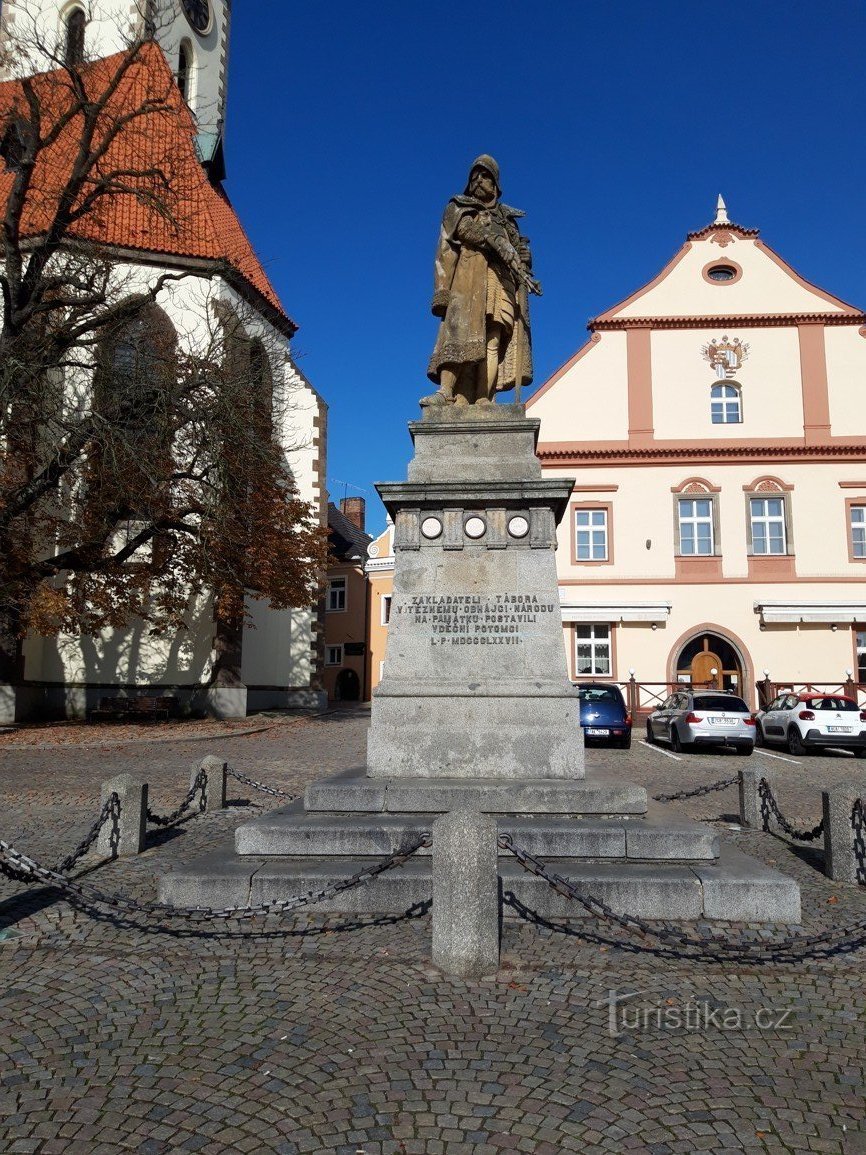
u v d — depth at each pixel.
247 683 27.31
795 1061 3.58
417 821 6.01
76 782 11.77
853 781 13.66
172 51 31.52
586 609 27.28
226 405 19.30
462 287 8.18
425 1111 3.14
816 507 27.52
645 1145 2.95
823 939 4.54
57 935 5.10
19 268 18.95
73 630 20.38
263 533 21.78
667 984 4.38
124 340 19.88
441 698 6.90
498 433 7.69
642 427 28.25
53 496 20.00
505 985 4.33
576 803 6.27
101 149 19.31
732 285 28.75
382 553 42.16
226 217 29.34
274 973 4.48
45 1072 3.42
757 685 26.61
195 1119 3.08
